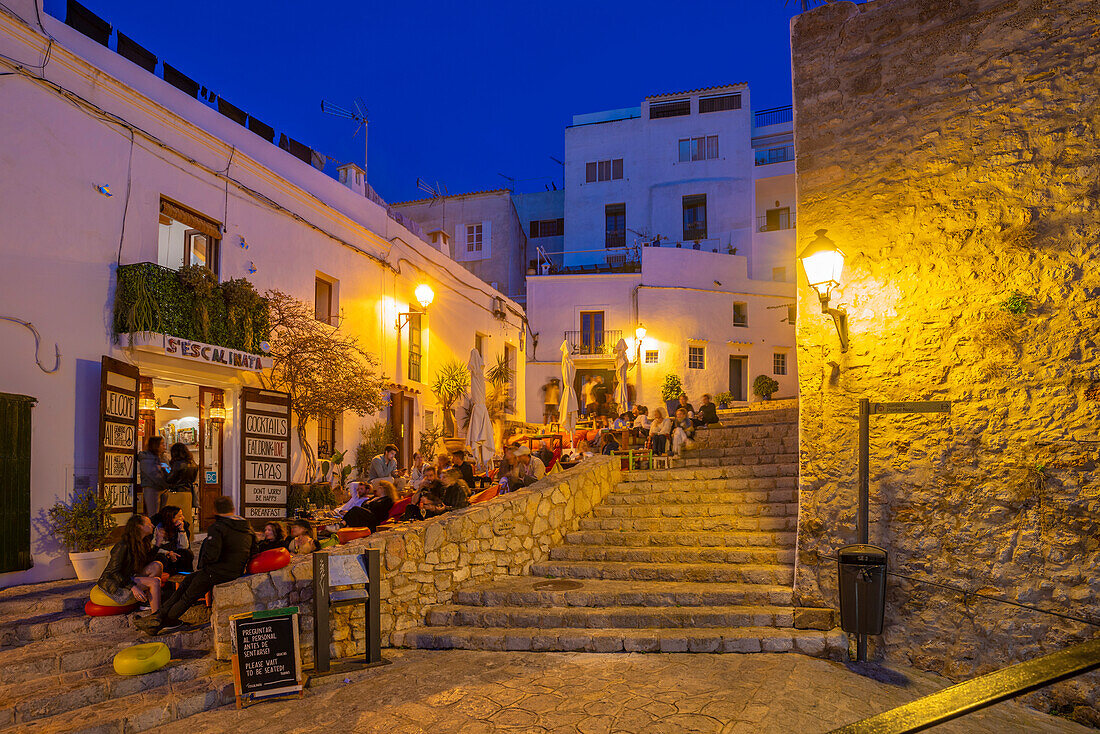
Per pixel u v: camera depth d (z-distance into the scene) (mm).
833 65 7500
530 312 28859
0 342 7777
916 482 6477
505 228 32062
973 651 5941
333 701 5707
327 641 6336
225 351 10344
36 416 8078
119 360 9086
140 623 6438
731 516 9562
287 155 13047
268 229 12117
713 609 7051
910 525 6465
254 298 11062
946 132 6703
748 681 5711
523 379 24906
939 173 6703
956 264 6488
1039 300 5977
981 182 6438
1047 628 5602
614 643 6633
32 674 5668
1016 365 6039
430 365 17453
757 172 34031
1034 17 6301
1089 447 5582
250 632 5840
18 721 5094
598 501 10406
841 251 7160
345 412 13750
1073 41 6070
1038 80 6219
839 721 4949
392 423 15594
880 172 7078
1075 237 5848
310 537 8039
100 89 9172
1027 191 6156
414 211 33250
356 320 14445
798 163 7609
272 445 11719
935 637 6168
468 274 20031
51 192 8430
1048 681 1779
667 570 8078
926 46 6922
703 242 32750
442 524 7812
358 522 9430
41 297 8242
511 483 10477
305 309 12750
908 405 6406
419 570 7516
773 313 29828
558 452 14352
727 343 28781
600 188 34656
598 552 8828
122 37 10312
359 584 6484
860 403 6656
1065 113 6031
